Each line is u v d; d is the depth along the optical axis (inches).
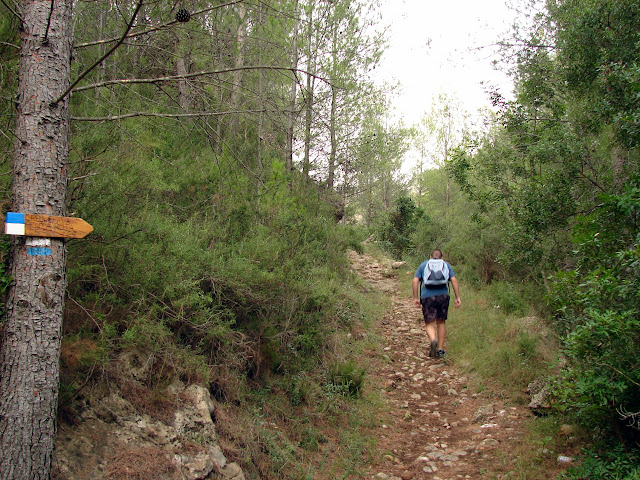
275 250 235.1
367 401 240.8
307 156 468.1
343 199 629.0
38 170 108.8
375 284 510.9
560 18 348.2
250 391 195.9
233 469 141.9
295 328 227.6
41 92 110.5
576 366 175.5
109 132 176.6
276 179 290.5
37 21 112.2
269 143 334.0
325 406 213.8
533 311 343.6
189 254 179.6
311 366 237.8
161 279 166.9
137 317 154.6
